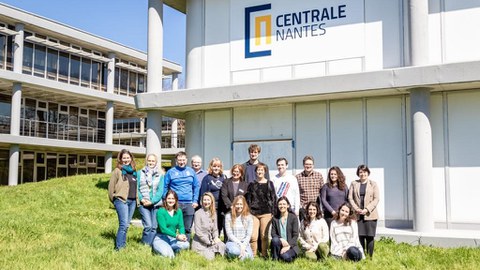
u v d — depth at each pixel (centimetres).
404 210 1127
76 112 3170
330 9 1244
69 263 727
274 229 802
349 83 1107
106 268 717
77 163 3162
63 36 2777
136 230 1093
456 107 1105
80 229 1075
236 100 1235
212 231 836
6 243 880
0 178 2623
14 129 2417
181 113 1466
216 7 1402
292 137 1267
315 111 1247
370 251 833
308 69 1259
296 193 873
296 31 1283
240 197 816
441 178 1105
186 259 782
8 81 2419
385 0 1184
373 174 1166
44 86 2544
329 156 1220
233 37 1366
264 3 1330
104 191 1872
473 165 1081
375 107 1179
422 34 1063
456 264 777
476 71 991
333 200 854
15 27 2502
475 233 1009
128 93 3391
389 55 1171
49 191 1811
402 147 1143
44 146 2623
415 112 1065
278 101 1253
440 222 1099
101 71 3153
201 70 1407
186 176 878
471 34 1101
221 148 1366
